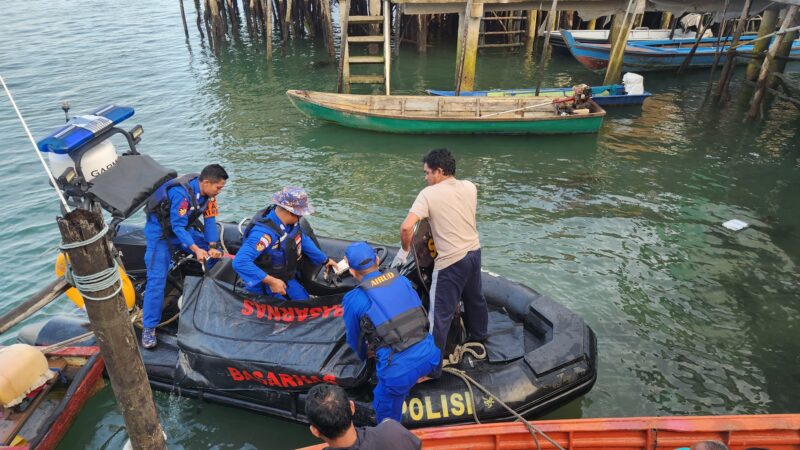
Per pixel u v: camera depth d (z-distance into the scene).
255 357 4.15
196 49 18.78
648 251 7.22
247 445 4.34
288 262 4.43
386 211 8.38
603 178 9.62
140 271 5.80
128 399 3.05
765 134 11.81
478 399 4.05
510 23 19.75
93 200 4.24
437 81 16.28
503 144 11.17
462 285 3.90
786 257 7.13
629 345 5.52
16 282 6.63
